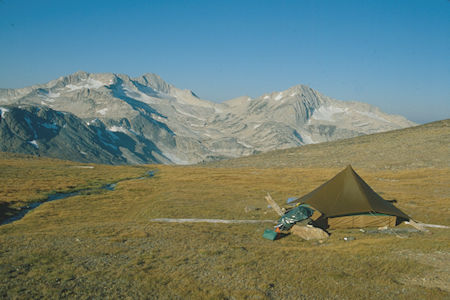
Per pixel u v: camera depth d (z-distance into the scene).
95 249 17.17
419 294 11.05
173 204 36.06
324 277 12.88
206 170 98.06
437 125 105.94
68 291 11.35
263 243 19.69
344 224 23.83
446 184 45.22
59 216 36.31
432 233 21.27
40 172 88.00
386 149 89.81
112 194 52.59
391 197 35.16
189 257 15.73
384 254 15.54
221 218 28.97
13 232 28.45
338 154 99.06
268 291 11.60
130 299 10.86
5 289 11.45
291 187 50.06
